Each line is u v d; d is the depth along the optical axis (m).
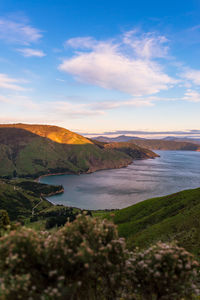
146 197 178.00
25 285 4.52
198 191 73.12
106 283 6.21
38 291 5.05
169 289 5.55
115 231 6.64
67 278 5.56
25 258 5.21
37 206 180.25
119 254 6.28
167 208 66.06
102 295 6.14
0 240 5.36
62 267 5.47
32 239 5.48
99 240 6.06
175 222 46.25
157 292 5.81
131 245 42.38
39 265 5.37
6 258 4.99
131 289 6.27
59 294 4.59
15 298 4.48
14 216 145.62
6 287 4.60
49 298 4.75
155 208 73.75
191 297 6.03
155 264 5.74
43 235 6.55
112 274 6.10
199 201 61.31
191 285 5.86
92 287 6.05
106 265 6.05
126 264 6.22
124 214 78.31
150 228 49.41
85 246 5.50
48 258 5.43
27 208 171.75
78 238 6.17
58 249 5.59
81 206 168.62
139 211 77.75
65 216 121.38
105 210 147.88
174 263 5.51
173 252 5.86
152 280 5.77
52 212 147.38
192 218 43.25
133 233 58.12
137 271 6.12
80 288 5.79
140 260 6.38
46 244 5.70
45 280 5.27
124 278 6.18
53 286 5.13
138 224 62.19
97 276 6.10
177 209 63.59
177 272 5.64
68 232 6.39
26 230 5.72
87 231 6.43
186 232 34.50
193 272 5.79
